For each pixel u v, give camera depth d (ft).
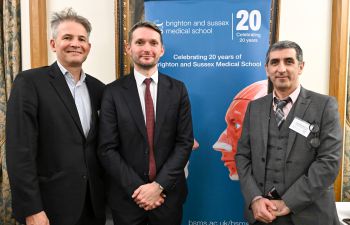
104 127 5.45
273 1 6.82
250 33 6.94
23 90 4.94
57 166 5.14
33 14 7.07
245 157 5.65
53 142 5.11
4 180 7.39
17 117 4.85
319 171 4.82
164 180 5.30
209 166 7.20
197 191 7.24
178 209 5.67
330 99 5.15
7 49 7.29
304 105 5.18
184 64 7.09
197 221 7.27
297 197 4.82
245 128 5.75
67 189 5.12
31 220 4.90
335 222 5.17
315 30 7.12
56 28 5.33
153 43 5.65
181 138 5.72
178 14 6.98
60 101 5.17
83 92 5.65
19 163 4.79
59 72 5.33
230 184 7.18
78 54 5.32
